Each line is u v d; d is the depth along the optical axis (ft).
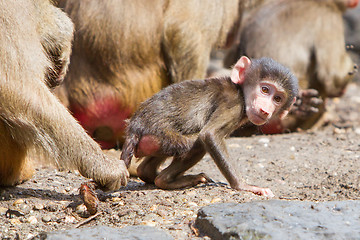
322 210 26.45
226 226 25.13
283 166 40.98
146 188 34.50
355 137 50.57
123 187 35.01
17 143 32.53
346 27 101.35
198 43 46.98
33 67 30.30
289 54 62.80
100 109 45.47
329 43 63.87
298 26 63.87
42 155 30.99
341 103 78.79
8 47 29.50
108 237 24.84
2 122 31.35
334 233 24.09
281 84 32.55
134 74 45.44
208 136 31.60
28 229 28.40
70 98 45.34
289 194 34.71
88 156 31.19
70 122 31.09
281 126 55.67
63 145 30.86
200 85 33.27
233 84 33.01
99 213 29.68
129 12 44.11
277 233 24.17
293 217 25.80
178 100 32.76
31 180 36.04
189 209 29.12
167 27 45.65
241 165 41.55
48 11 34.14
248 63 33.09
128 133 33.27
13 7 29.89
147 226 26.22
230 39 53.98
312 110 57.21
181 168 33.14
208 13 47.67
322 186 36.11
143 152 32.73
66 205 31.09
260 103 32.30
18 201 31.48
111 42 43.98
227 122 32.12
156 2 45.27
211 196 30.89
